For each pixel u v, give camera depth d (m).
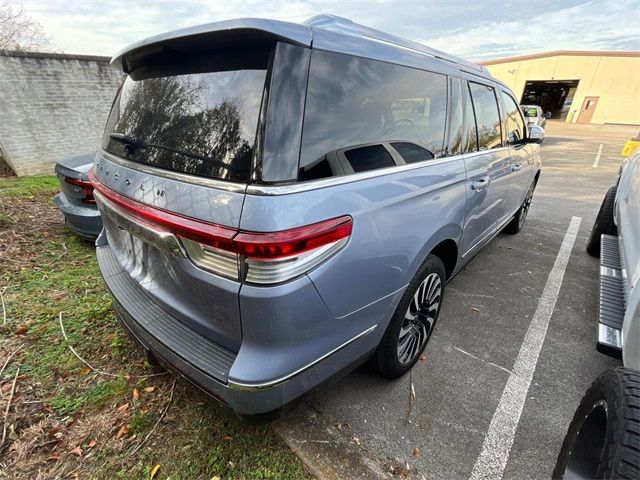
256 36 1.19
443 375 2.14
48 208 4.75
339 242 1.32
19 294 2.85
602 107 25.78
